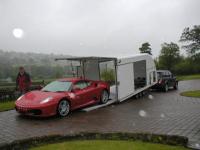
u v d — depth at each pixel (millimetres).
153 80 17203
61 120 9234
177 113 10352
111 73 14039
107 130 7719
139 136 6352
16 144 5852
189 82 28375
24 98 9969
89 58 12789
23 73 12648
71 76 14289
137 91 14789
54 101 9539
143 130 7672
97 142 6121
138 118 9461
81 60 14055
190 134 7191
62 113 9852
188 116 9711
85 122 8875
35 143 5992
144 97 15680
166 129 7773
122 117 9672
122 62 13273
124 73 13484
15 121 9133
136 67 16328
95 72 14297
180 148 5707
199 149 5766
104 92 12398
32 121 9102
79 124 8578
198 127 8000
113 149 5590
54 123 8758
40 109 9203
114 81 14023
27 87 12719
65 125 8453
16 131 7742
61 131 7676
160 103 13125
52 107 9438
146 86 16109
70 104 10258
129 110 11195
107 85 12734
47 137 6305
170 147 5750
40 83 19875
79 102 10773
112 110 11227
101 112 10758
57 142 6184
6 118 9648
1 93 14227
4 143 5988
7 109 11445
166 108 11578
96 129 7855
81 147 5746
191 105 12336
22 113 9562
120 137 6426
